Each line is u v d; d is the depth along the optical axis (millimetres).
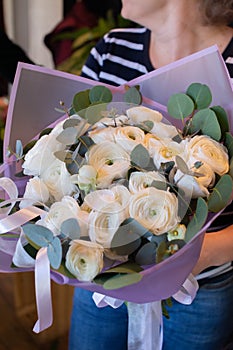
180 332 987
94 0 2152
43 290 675
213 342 994
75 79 889
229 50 958
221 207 715
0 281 1896
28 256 705
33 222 718
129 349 874
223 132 810
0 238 741
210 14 926
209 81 854
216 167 732
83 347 1073
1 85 2354
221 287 961
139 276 640
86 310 1049
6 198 794
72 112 829
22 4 2594
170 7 934
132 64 1045
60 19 2506
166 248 666
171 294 732
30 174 754
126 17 984
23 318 1708
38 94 893
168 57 1001
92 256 645
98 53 1096
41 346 1595
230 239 874
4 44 1228
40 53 2570
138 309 831
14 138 894
